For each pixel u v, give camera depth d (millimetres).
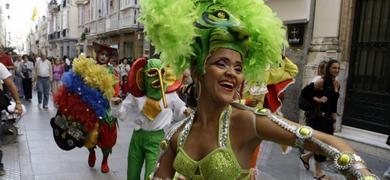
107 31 26578
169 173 1673
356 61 7914
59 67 13703
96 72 4797
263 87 2902
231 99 1433
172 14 1451
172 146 1669
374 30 7559
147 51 19641
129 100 3834
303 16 8922
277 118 1359
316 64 8523
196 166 1480
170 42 1475
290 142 1301
